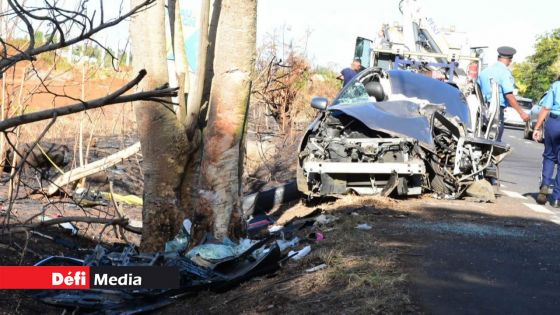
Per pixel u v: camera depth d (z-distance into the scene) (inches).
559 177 426.0
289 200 442.0
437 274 235.3
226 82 279.9
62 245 315.9
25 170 425.4
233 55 277.7
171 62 358.9
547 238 305.7
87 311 251.0
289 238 315.0
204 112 316.8
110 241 354.9
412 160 394.3
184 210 308.2
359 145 400.8
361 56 828.0
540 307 206.2
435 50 745.6
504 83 490.9
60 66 407.2
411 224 321.4
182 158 304.7
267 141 625.6
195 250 271.7
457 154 410.3
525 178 596.7
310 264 257.1
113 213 392.2
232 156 284.5
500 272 242.8
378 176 403.2
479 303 207.3
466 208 378.3
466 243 286.7
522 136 1263.5
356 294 213.9
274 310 215.9
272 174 551.2
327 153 406.0
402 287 217.8
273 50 661.3
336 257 254.7
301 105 709.3
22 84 329.4
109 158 431.5
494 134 478.6
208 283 253.1
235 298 239.5
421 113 416.2
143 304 249.3
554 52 2326.5
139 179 502.0
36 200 382.6
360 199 382.0
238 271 263.1
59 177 417.1
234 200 288.4
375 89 462.6
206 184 285.3
